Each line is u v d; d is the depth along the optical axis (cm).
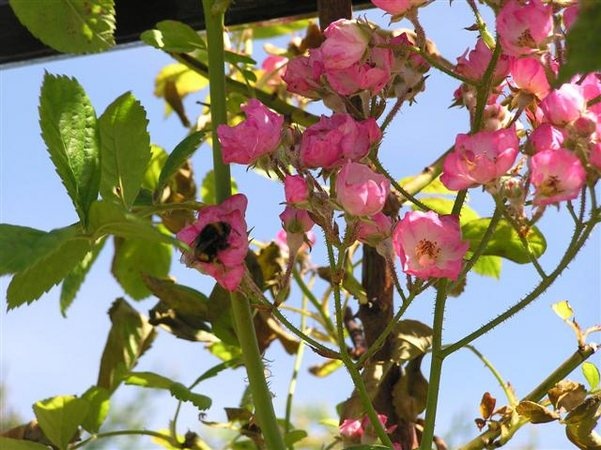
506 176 56
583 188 56
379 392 76
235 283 58
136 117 68
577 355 66
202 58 95
